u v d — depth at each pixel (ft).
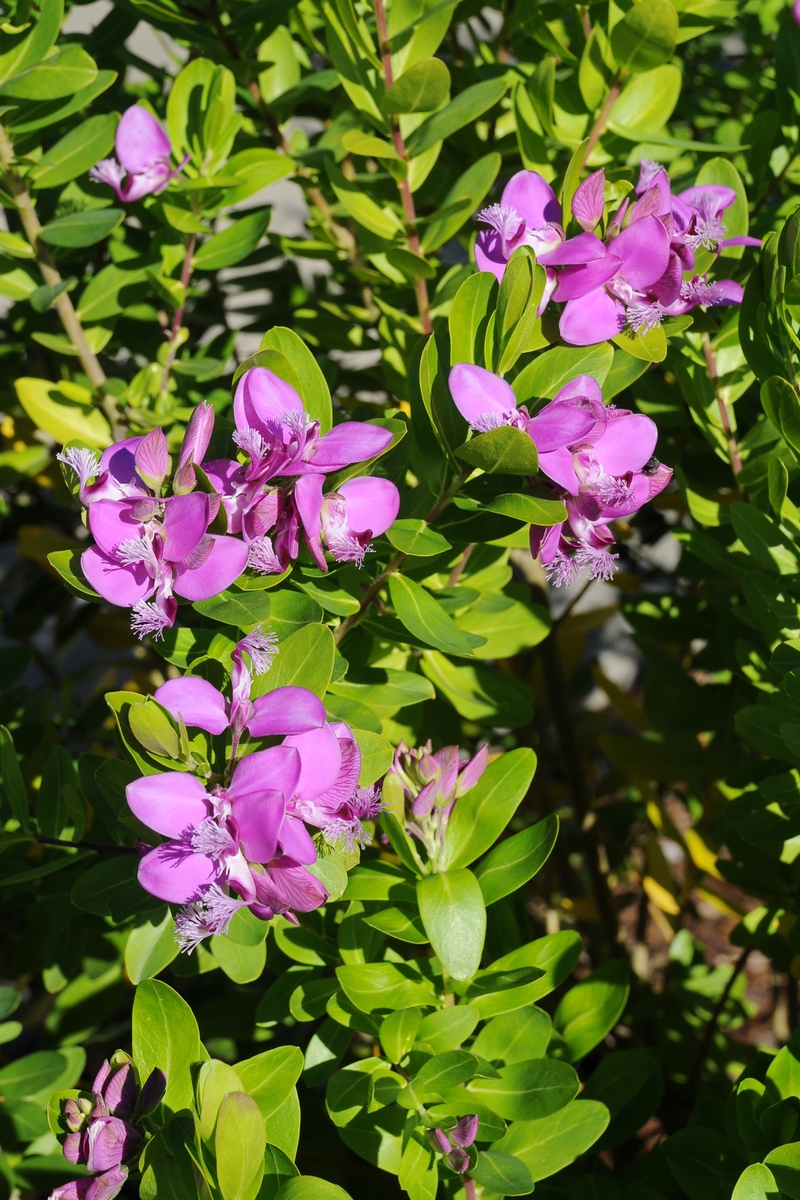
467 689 1.55
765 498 1.45
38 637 3.30
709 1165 1.36
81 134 1.51
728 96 2.03
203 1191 1.10
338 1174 1.65
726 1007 2.36
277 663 1.20
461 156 1.84
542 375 1.25
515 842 1.32
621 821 2.63
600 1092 1.52
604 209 1.27
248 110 1.77
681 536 1.50
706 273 1.41
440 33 1.49
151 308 1.76
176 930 1.12
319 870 1.20
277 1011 1.41
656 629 1.77
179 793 1.12
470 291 1.23
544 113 1.52
